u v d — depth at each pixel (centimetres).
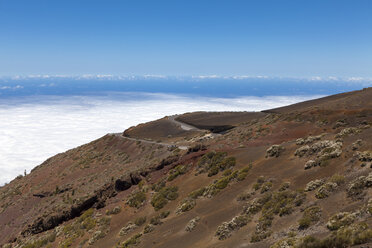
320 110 4947
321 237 1266
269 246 1415
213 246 1694
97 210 3616
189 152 3922
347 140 2411
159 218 2612
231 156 3231
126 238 2494
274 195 1973
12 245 3978
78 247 2803
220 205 2308
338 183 1748
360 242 1059
